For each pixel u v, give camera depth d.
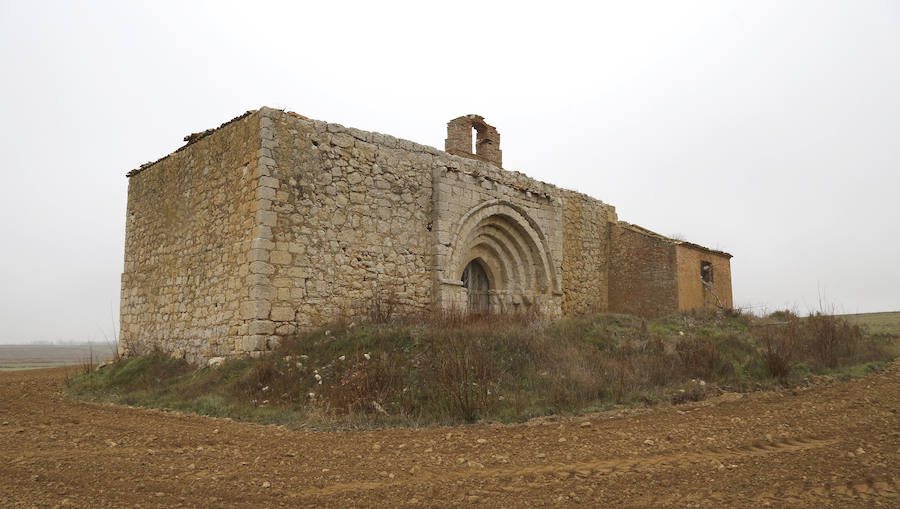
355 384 9.96
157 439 7.80
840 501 4.84
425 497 5.20
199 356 14.38
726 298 25.36
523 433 7.91
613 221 24.78
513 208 18.69
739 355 13.00
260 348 12.43
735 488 5.25
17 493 5.27
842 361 13.71
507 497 5.15
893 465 5.84
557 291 19.80
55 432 8.36
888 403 9.47
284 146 13.41
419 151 16.33
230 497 5.21
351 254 14.34
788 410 9.14
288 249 13.16
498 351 11.49
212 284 14.23
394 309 14.83
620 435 7.62
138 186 18.30
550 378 10.55
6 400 12.32
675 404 9.95
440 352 10.99
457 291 16.27
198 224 15.14
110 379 14.42
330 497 5.22
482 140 20.19
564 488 5.38
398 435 7.95
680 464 6.12
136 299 17.62
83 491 5.36
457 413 8.93
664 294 22.41
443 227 16.23
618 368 11.32
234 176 13.92
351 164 14.66
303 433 8.17
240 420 9.30
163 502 5.06
